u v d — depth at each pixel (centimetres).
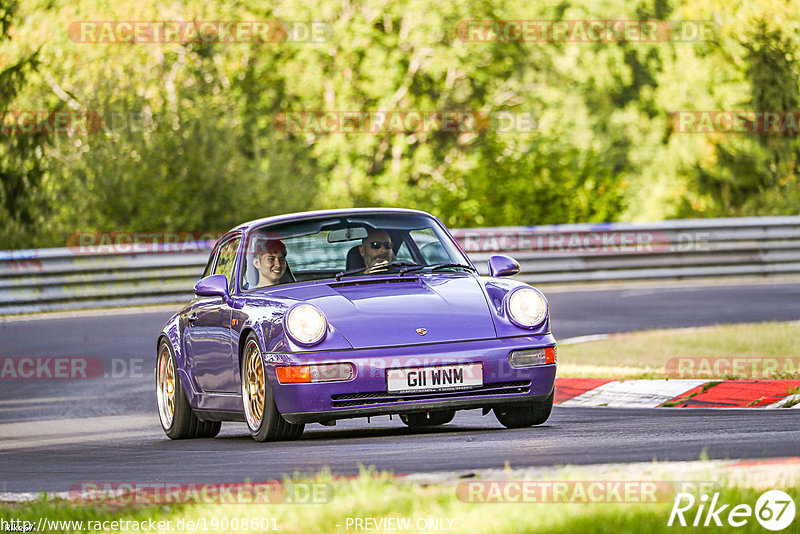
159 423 3266
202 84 10450
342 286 2533
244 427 3203
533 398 2375
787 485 1498
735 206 10756
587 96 11681
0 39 9775
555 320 5553
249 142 10638
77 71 9875
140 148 8700
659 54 11444
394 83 11700
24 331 5706
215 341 2673
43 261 6619
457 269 2708
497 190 8981
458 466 1883
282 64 11300
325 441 2419
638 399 3116
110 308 6788
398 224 2788
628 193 10838
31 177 8662
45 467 2388
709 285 7306
